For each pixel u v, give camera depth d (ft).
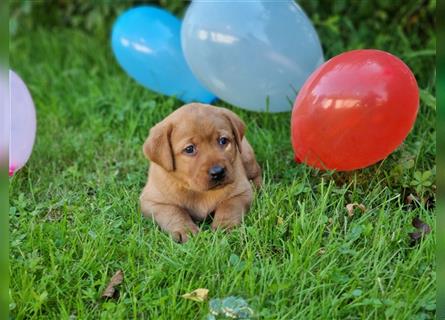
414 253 4.89
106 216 5.33
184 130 5.09
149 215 5.29
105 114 6.55
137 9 6.38
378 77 5.10
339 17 6.93
